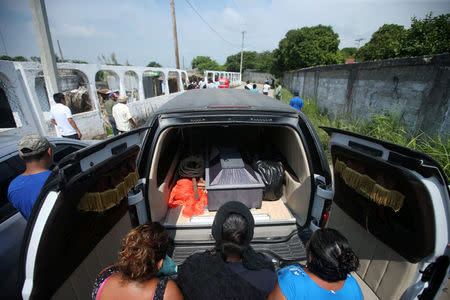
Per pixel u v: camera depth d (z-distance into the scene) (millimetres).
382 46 7512
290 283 1174
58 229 1161
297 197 2547
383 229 1645
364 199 1812
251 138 3859
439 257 1365
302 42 23047
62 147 3279
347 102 7316
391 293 1632
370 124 5168
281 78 30141
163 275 1318
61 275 1266
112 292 1121
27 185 1782
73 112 9453
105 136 8414
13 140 2854
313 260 1158
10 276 1952
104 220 1664
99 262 1664
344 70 7641
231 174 2672
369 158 1551
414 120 4520
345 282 1188
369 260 1844
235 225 1102
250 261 1118
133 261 1065
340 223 2166
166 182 2695
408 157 1281
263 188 2637
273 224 2436
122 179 1660
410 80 4652
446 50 5352
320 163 2248
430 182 1245
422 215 1302
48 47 5871
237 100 2773
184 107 2236
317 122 7473
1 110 6316
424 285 1470
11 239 2139
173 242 2385
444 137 3797
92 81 8102
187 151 3895
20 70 5742
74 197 1213
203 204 2795
